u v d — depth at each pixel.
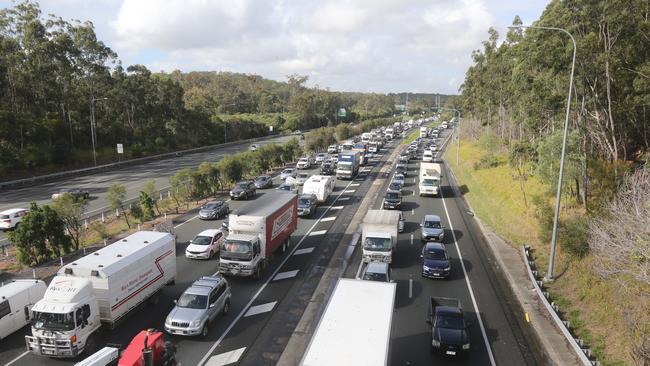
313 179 50.44
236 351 18.83
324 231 37.69
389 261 28.92
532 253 31.09
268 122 167.12
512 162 52.16
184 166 78.31
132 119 106.94
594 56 30.50
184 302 20.48
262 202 31.28
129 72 106.25
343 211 45.12
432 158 83.06
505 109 74.06
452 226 39.88
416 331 20.62
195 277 27.06
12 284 21.22
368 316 15.69
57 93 79.62
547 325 21.02
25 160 66.56
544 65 34.59
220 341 19.64
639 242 17.91
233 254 25.84
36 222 28.70
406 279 27.03
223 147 115.19
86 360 15.51
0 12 76.38
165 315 22.06
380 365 13.26
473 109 101.06
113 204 38.03
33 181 60.75
